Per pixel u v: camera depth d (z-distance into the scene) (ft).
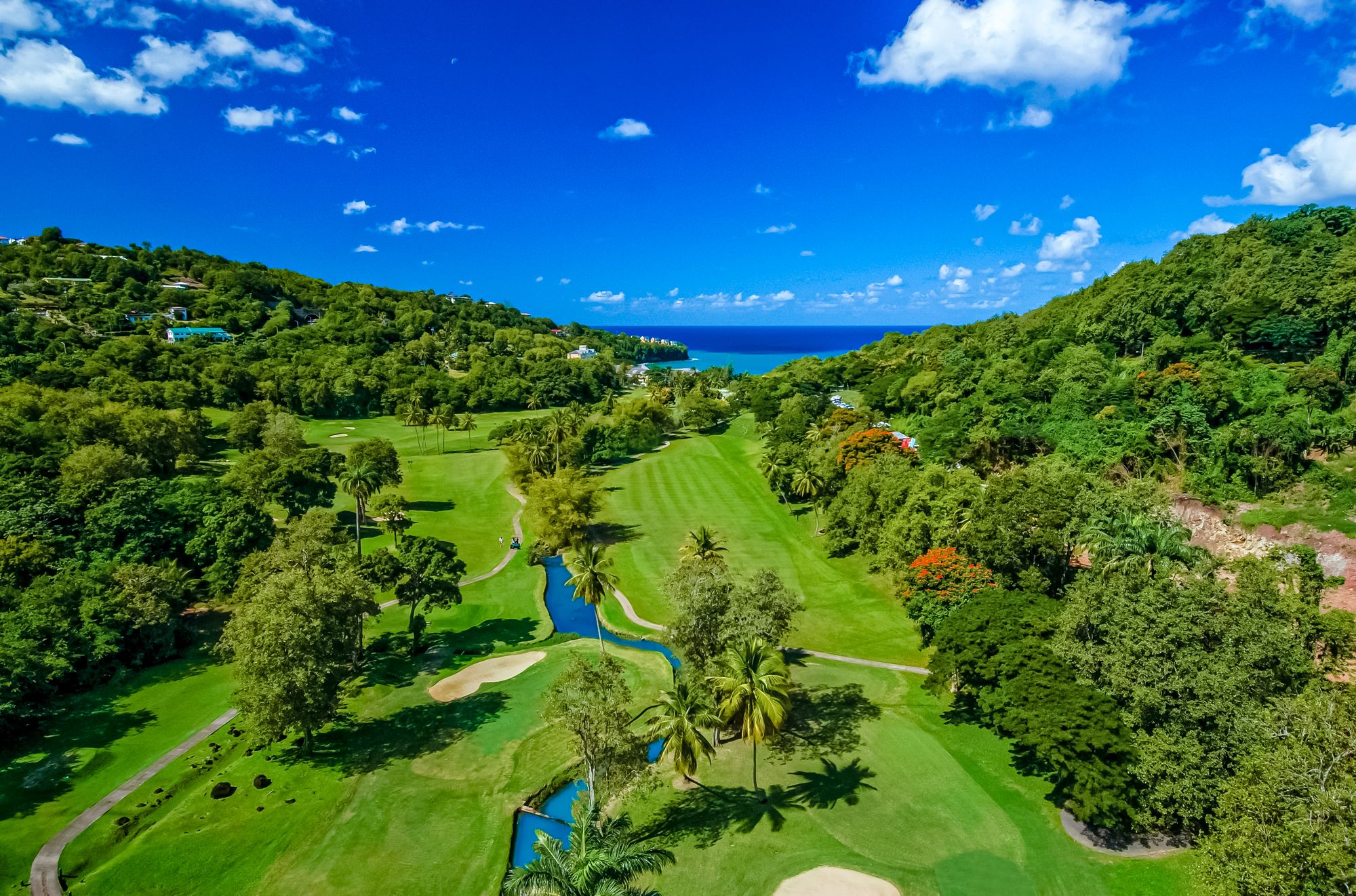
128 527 205.67
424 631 202.28
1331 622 131.13
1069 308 484.74
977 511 197.26
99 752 136.56
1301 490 205.36
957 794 126.00
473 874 109.91
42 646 153.69
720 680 123.75
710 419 536.01
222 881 106.22
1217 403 244.42
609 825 88.74
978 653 135.95
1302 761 80.89
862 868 109.40
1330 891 73.00
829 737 146.61
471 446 467.52
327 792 128.67
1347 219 370.73
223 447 407.23
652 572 251.19
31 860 107.14
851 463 288.71
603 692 120.78
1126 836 112.06
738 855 113.19
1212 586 116.06
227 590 205.16
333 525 229.04
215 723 150.20
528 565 261.44
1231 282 336.90
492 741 146.72
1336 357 252.42
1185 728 105.50
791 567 252.83
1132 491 184.24
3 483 214.69
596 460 424.87
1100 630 121.80
